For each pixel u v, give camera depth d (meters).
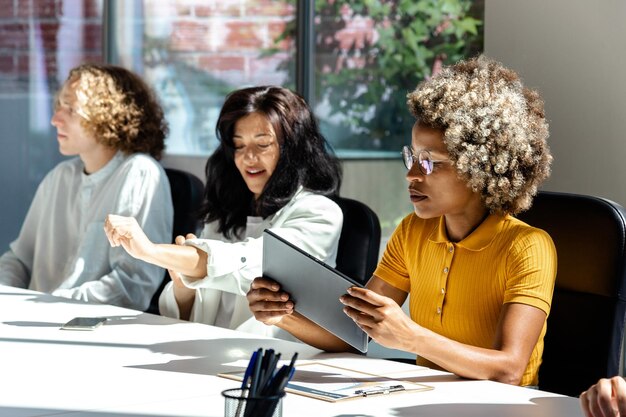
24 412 1.67
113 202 3.74
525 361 2.03
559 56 2.97
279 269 2.23
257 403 1.37
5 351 2.20
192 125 4.52
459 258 2.23
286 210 3.01
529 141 2.19
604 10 2.86
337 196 3.12
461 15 3.52
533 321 2.07
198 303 3.00
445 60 3.58
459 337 2.23
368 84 3.85
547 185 3.03
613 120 2.85
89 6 4.82
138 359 2.11
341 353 2.25
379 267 2.47
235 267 2.80
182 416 1.63
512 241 2.15
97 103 3.80
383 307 1.95
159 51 4.62
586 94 2.91
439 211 2.21
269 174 3.03
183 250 2.79
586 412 1.65
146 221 3.70
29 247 4.04
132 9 4.70
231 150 3.07
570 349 2.29
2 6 4.94
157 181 3.74
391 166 3.77
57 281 3.91
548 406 1.74
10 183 4.98
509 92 2.19
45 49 4.91
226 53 4.36
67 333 2.44
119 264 3.63
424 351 1.95
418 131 2.21
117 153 3.87
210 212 3.14
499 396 1.81
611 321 2.23
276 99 3.02
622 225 2.24
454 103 2.16
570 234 2.31
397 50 3.74
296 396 1.79
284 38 4.14
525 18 3.06
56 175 3.98
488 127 2.16
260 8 4.22
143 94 3.96
